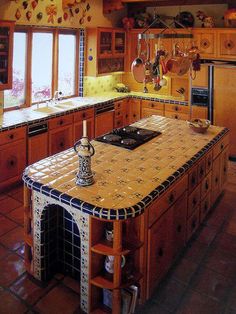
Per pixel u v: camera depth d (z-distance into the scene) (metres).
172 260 3.05
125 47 6.63
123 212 2.21
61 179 2.66
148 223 2.48
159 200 2.57
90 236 2.36
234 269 3.05
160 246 2.73
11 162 4.39
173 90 6.54
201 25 6.13
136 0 5.93
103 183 2.60
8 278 2.87
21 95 5.23
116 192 2.46
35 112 5.00
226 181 4.48
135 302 2.53
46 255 2.77
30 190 2.78
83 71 6.17
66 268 2.88
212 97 5.68
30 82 5.25
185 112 6.05
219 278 2.94
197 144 3.56
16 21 4.76
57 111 5.16
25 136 4.51
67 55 5.96
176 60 3.24
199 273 3.00
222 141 4.01
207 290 2.79
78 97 6.23
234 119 5.60
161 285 2.84
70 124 5.28
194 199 3.34
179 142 3.61
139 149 3.36
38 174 2.74
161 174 2.78
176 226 2.99
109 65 6.41
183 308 2.61
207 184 3.69
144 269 2.55
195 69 3.60
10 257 3.13
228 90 5.52
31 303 2.62
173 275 2.96
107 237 2.47
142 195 2.43
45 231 2.71
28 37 5.07
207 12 6.09
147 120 4.52
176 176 2.77
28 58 5.14
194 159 3.14
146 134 3.78
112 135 3.71
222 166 4.17
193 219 3.42
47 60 5.56
